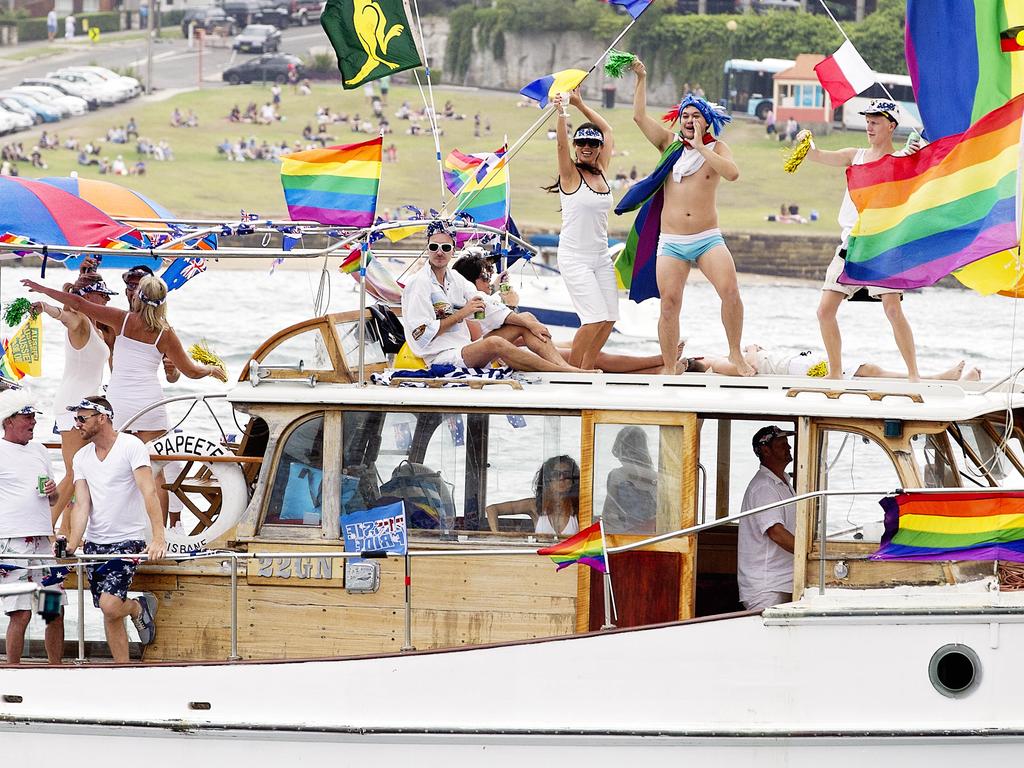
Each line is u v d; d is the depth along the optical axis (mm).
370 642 32625
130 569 33031
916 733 28953
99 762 32094
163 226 46406
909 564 30359
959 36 38938
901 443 30922
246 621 33125
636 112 39812
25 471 35406
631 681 30188
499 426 32406
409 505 32719
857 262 32906
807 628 29438
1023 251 31578
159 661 32906
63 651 38812
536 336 37625
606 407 31703
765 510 30734
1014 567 30625
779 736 29391
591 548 30344
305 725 31094
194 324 137250
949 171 31812
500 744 30531
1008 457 34500
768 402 31219
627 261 41156
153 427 38469
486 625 32250
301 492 33250
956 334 151500
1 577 34969
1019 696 28891
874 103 39375
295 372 34188
